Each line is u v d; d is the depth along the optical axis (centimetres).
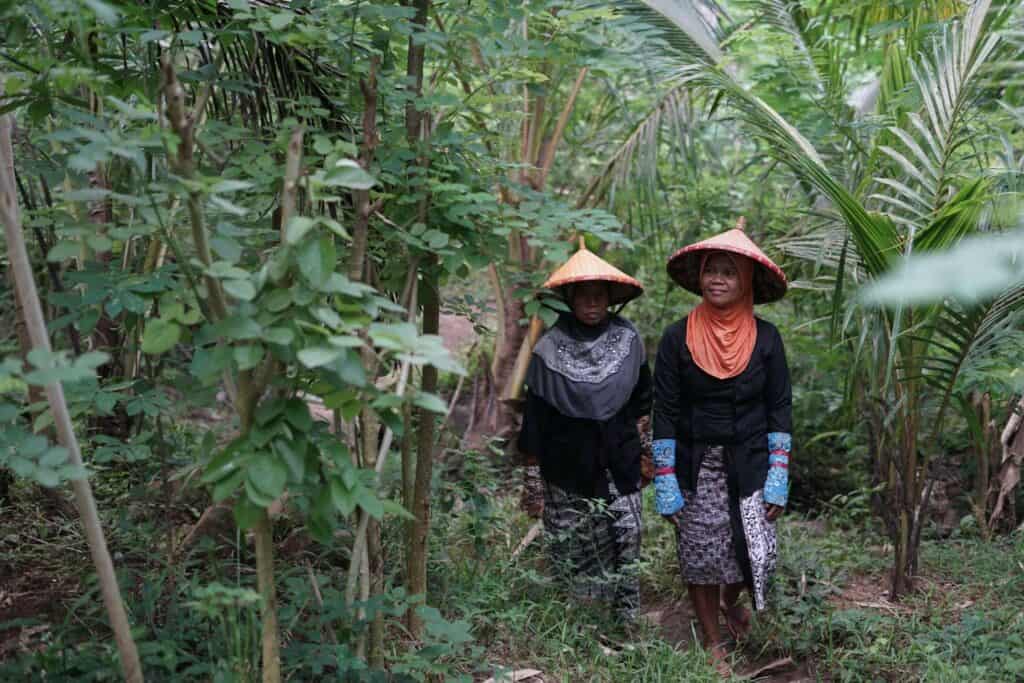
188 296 212
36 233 309
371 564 273
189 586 264
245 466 172
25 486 358
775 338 364
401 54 314
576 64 282
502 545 388
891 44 452
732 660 356
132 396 259
